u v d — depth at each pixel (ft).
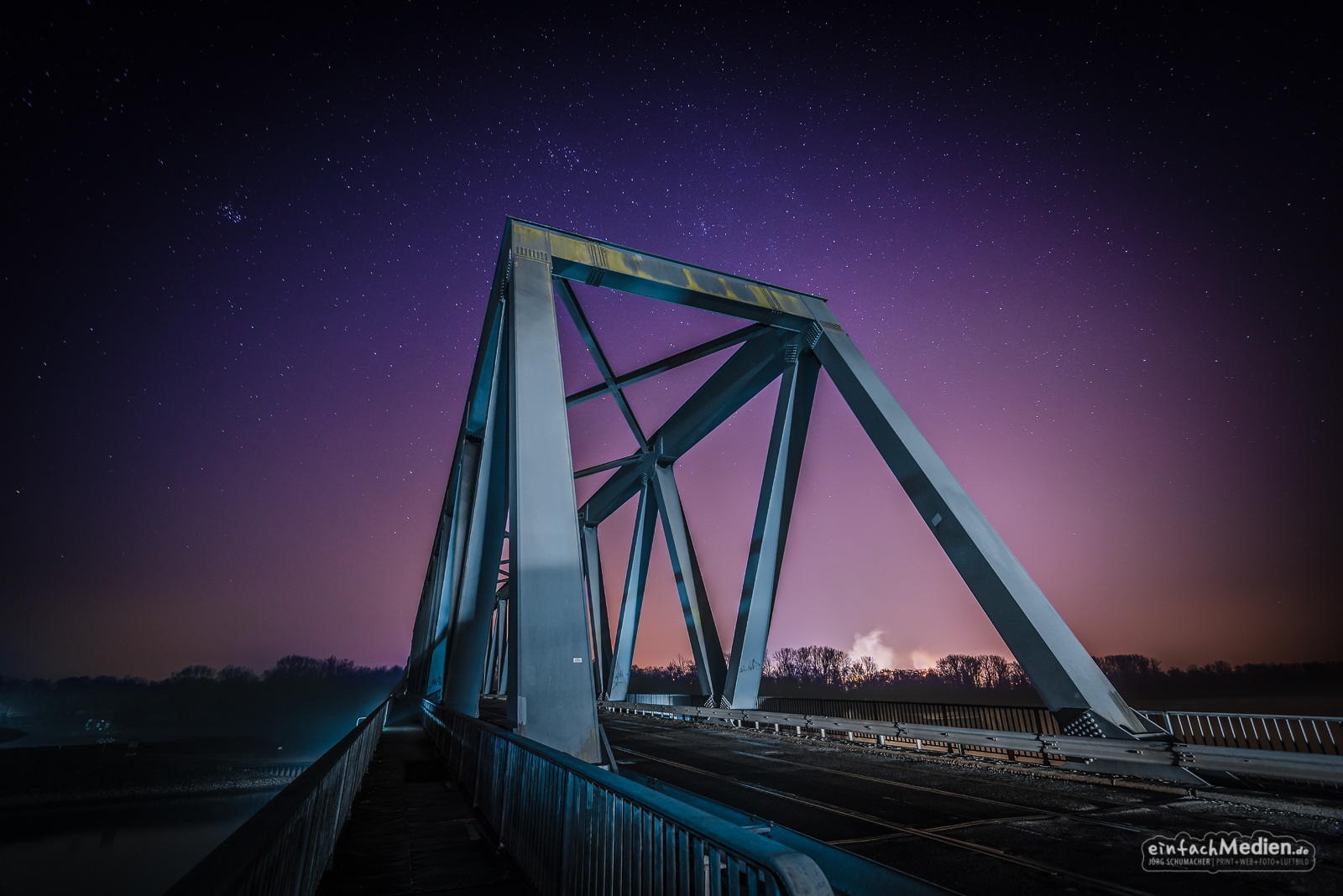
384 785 33.50
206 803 315.58
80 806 291.17
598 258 59.82
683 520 93.09
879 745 52.60
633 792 11.16
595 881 12.67
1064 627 43.91
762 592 72.59
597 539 137.59
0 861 215.92
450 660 57.72
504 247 60.75
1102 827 24.86
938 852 21.63
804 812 27.96
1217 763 32.27
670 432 92.27
